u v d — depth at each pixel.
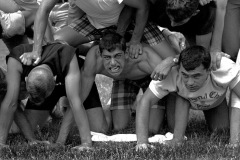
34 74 6.57
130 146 6.93
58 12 9.25
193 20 7.89
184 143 6.90
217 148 6.66
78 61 7.61
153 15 7.71
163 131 8.10
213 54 7.02
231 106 7.06
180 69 6.74
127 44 7.64
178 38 8.45
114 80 8.55
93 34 8.05
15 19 8.27
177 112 7.16
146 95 7.07
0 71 7.43
